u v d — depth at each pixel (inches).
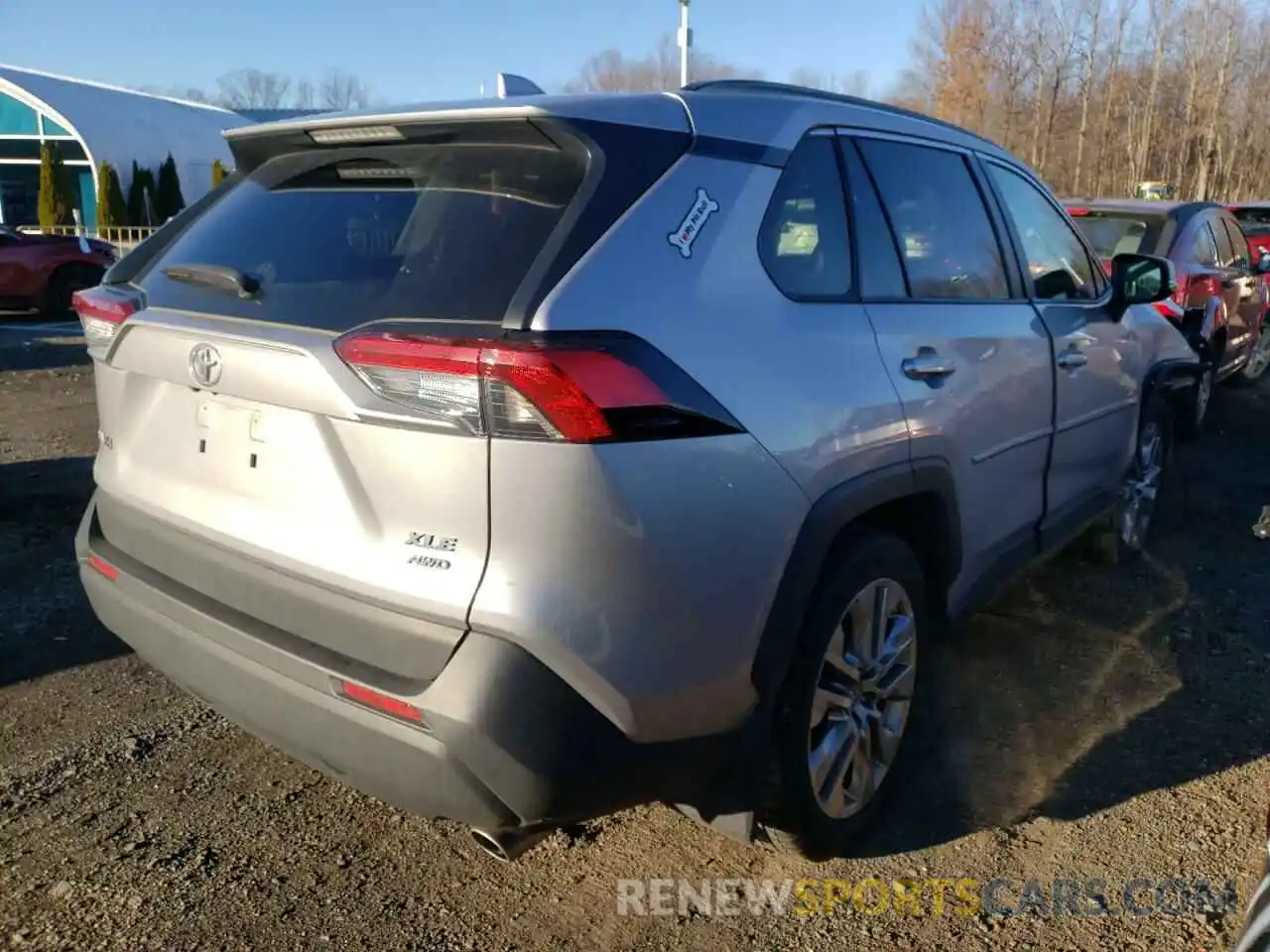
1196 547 216.5
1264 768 132.7
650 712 85.2
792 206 106.3
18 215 1515.7
